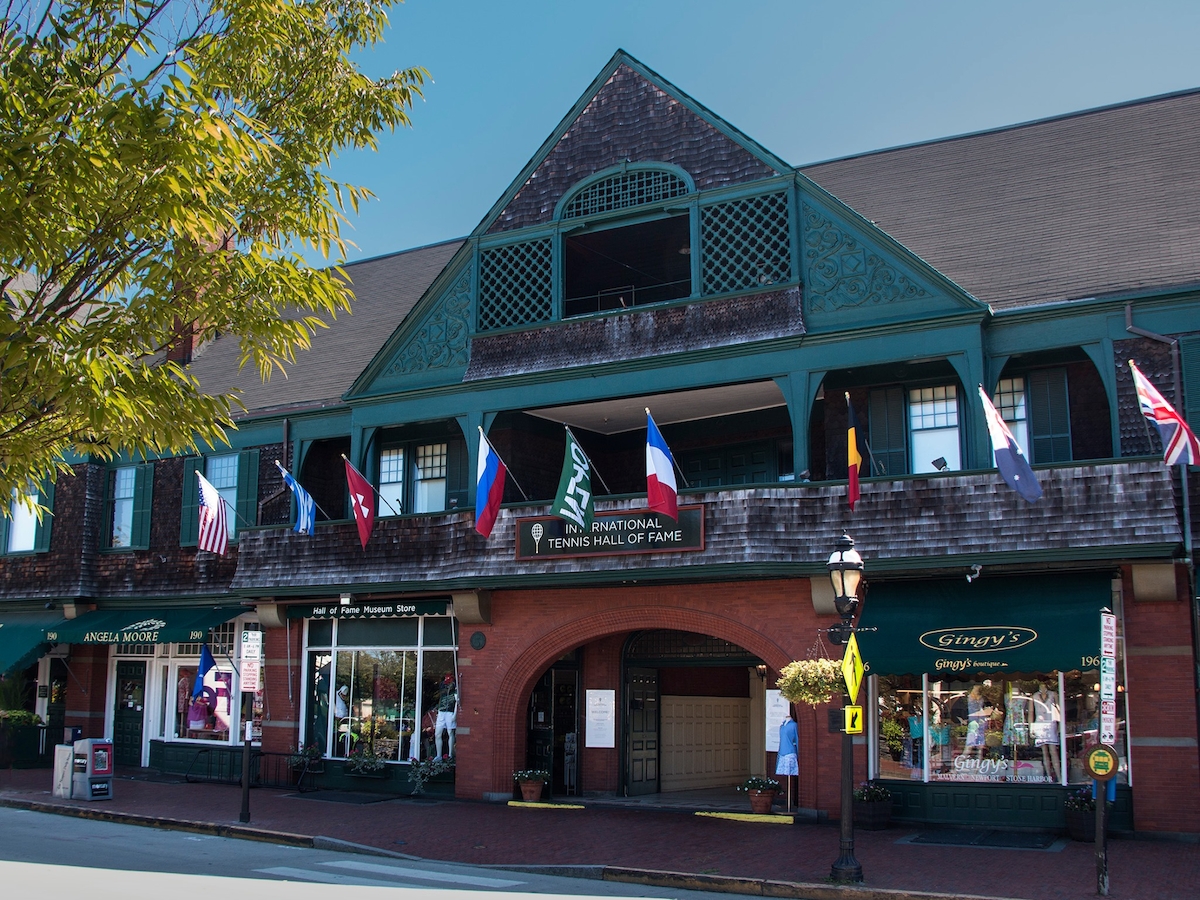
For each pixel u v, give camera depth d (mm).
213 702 24062
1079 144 21031
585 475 17219
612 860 13844
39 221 8391
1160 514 14680
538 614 19422
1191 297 15664
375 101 11945
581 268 22000
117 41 9852
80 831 16344
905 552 16062
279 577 21609
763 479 20656
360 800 19625
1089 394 17125
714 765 22391
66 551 26016
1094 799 14656
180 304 9711
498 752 19484
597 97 20391
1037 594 15914
